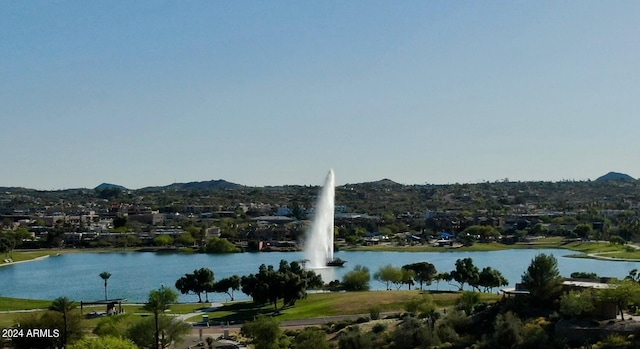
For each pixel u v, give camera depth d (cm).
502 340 11181
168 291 16175
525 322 11962
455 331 12488
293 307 19400
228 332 15475
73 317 13512
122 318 14975
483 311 13488
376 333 13475
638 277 17888
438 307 16650
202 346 13925
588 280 14388
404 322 13550
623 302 11612
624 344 10200
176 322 13812
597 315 11638
